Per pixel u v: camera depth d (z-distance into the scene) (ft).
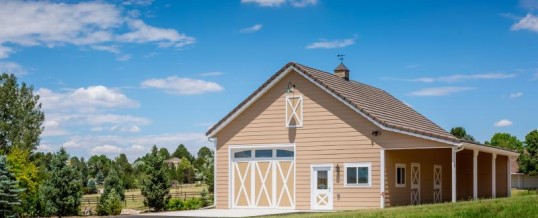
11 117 189.16
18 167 132.26
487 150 104.17
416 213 62.23
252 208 105.29
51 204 133.18
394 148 94.99
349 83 113.80
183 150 536.83
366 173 96.73
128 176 299.58
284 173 103.35
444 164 118.11
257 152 106.01
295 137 102.63
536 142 258.37
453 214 59.77
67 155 138.72
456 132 233.55
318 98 101.35
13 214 111.14
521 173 261.65
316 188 100.37
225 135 108.68
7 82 189.57
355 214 66.33
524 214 57.98
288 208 102.27
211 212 96.27
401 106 122.31
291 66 102.42
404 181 101.55
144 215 90.89
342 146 98.84
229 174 107.65
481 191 125.80
